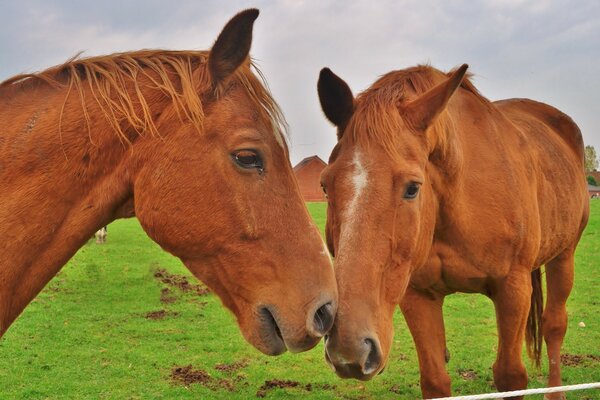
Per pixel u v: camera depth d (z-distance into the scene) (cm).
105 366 721
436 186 396
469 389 632
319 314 241
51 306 1047
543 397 595
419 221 345
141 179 247
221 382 667
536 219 455
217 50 242
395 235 328
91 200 252
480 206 427
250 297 242
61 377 679
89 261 1606
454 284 443
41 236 246
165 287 1247
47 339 837
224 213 241
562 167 543
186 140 242
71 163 248
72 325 917
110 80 251
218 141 242
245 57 244
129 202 263
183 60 259
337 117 382
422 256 382
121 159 251
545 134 560
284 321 235
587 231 2156
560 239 539
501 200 432
